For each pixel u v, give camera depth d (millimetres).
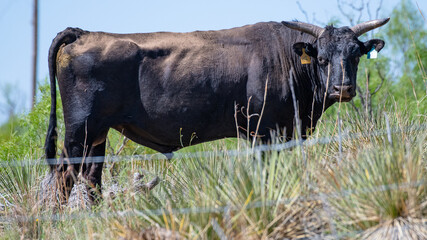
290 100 23547
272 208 17203
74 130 23156
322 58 23000
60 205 21344
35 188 23016
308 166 18438
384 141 19578
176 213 17625
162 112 23484
